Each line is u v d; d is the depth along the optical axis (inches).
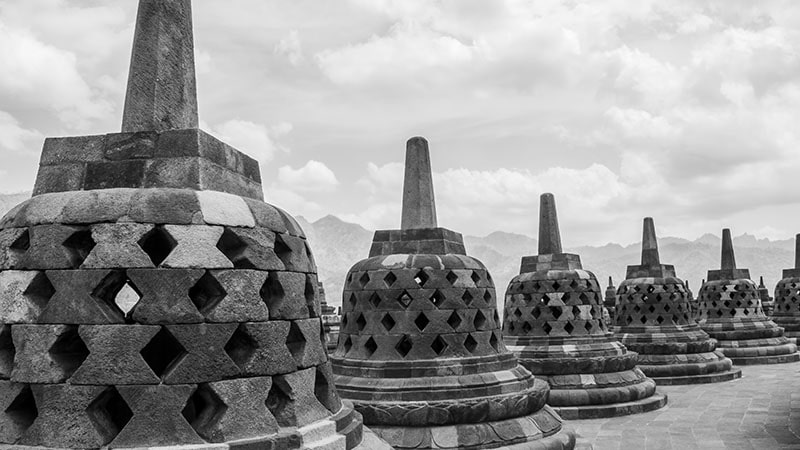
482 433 456.8
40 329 228.8
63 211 236.8
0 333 237.9
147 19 270.1
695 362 936.9
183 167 249.0
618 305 1016.9
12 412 232.4
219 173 261.0
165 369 232.7
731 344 1162.0
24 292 235.1
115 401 236.2
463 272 506.9
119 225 231.3
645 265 1010.7
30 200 252.7
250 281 242.7
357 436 275.4
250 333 239.5
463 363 483.8
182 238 232.8
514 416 475.5
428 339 487.8
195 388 224.7
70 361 231.9
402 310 495.5
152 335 224.5
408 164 546.0
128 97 265.1
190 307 228.2
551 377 708.7
